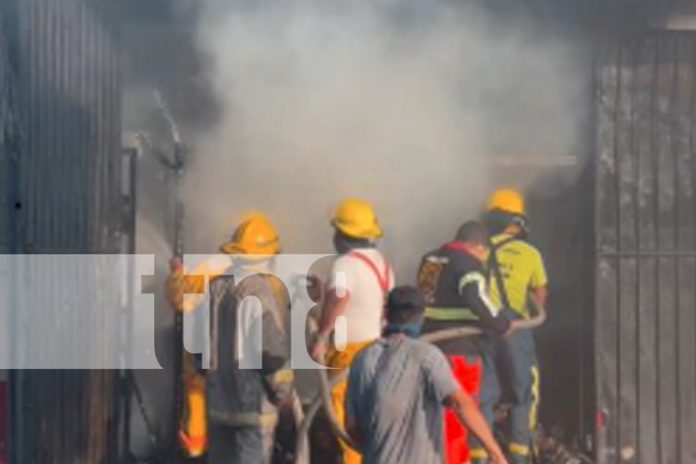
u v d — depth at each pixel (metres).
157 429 30.28
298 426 26.12
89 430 25.00
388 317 19.02
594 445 27.25
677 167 27.03
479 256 25.81
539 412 30.20
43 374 21.31
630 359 27.19
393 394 18.30
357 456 23.58
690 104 27.02
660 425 27.22
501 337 25.94
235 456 23.77
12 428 20.28
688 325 27.17
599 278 27.11
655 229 27.16
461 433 24.84
